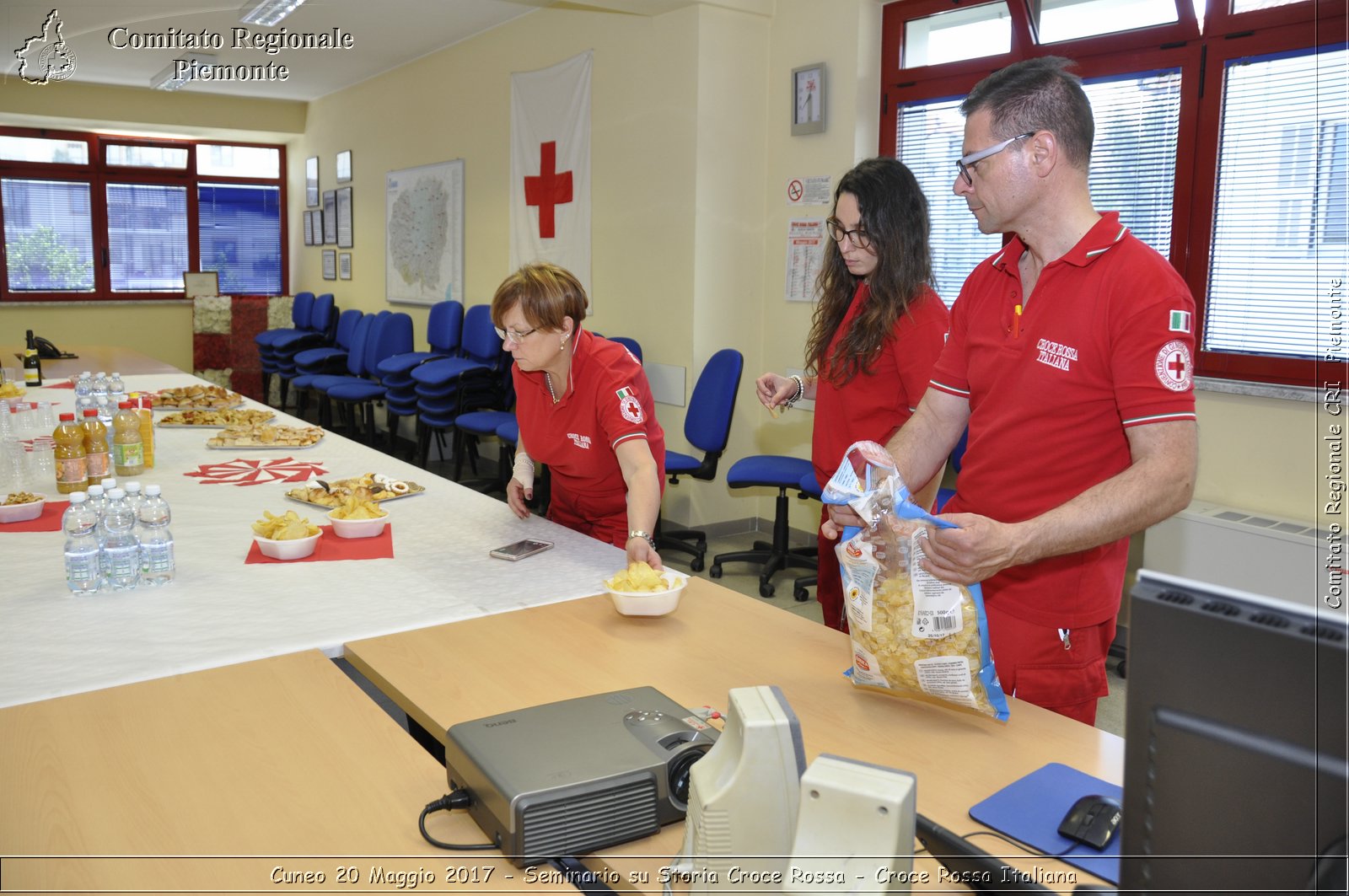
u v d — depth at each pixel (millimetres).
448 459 6816
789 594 4035
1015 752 1183
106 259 8844
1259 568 2951
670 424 4793
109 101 8016
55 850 955
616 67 4910
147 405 3369
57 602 1656
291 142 9188
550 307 1927
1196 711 700
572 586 1796
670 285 4688
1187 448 1288
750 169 4609
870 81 4223
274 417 3625
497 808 974
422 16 5727
